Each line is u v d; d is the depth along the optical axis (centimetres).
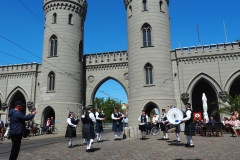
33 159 841
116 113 1552
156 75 2638
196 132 1877
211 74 2670
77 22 3256
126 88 3089
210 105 3112
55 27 3088
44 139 1873
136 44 2789
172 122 1148
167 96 2600
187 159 755
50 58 3008
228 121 1936
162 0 2928
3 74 3412
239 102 2002
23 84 3306
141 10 2859
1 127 1856
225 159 739
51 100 2872
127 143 1292
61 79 2933
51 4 3170
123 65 3162
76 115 2923
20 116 669
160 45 2739
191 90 2689
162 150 972
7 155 977
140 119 1547
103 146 1184
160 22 2817
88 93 3222
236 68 2617
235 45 2670
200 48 2756
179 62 2781
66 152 1007
